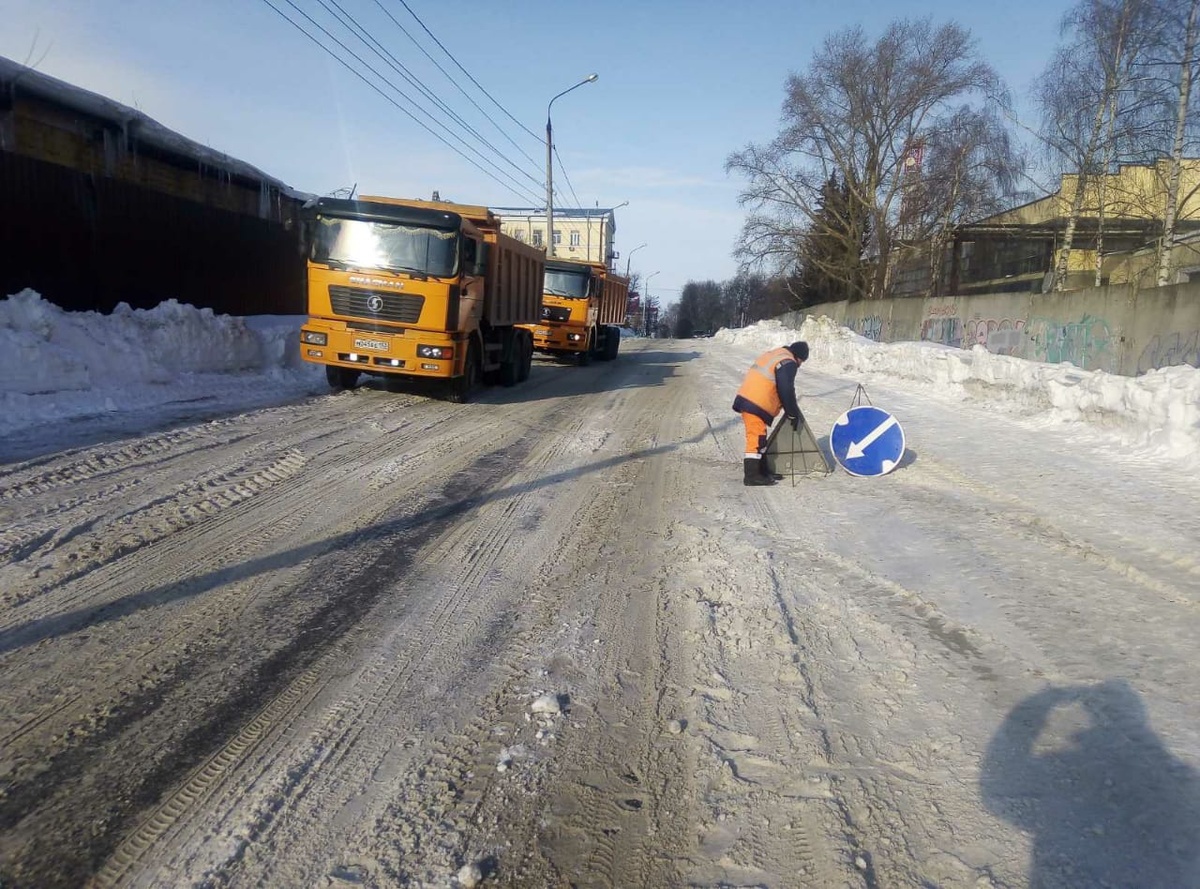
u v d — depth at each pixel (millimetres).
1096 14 22906
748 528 6695
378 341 12945
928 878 2727
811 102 38375
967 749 3445
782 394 8125
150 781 3186
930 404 13750
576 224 75562
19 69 13000
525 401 14969
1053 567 5512
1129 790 3113
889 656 4328
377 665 4227
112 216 15031
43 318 10406
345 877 2725
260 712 3721
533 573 5688
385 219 12773
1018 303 21875
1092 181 25578
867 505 7332
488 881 2732
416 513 6992
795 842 2924
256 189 20781
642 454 10078
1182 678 3941
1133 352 16547
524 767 3379
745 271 41625
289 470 8180
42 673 3945
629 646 4527
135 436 9133
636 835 2979
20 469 7410
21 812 2965
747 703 3889
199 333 13242
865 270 41031
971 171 35000
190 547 5770
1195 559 5426
